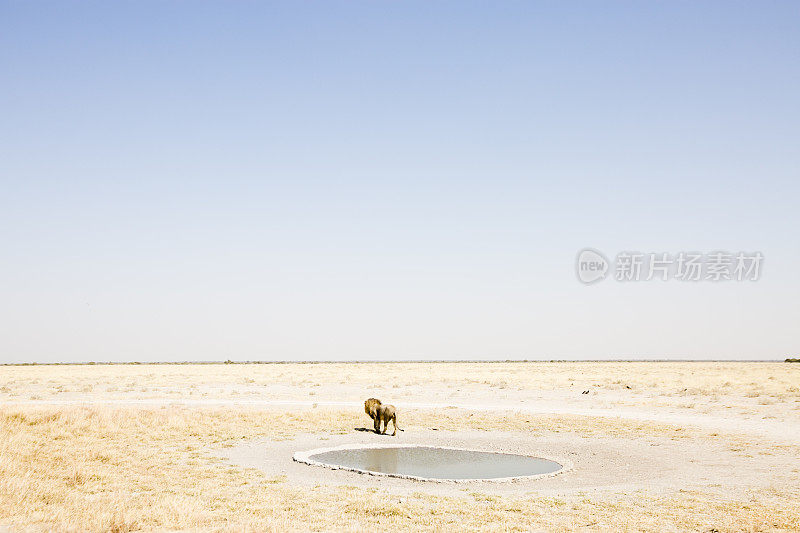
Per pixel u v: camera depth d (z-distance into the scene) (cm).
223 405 3759
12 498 1291
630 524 1228
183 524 1152
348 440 2525
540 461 2078
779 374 8088
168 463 1927
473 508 1359
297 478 1728
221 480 1680
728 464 1958
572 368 12419
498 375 8300
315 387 5847
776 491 1548
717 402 4091
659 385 5712
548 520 1259
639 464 1983
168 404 3784
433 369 11531
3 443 1958
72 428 2438
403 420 3148
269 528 1134
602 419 3128
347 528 1171
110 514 1175
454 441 2519
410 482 1684
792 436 2527
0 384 6038
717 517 1286
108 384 6156
